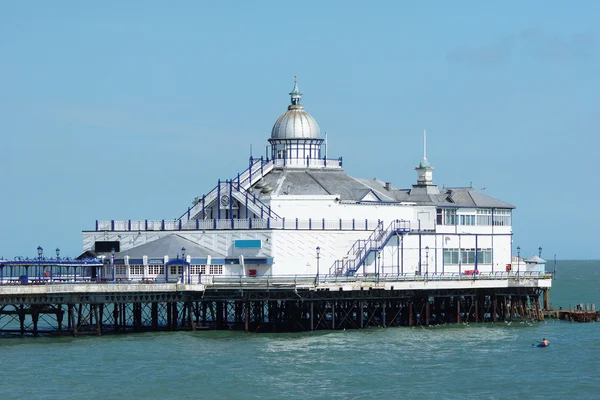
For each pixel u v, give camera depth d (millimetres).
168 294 176125
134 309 181500
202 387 136875
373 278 182250
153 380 140125
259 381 140250
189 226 197000
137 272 186250
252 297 177500
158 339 169875
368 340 172500
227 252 192375
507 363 155500
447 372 148125
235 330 180750
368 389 137125
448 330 187375
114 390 135000
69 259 182375
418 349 165375
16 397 131250
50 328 195375
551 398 134375
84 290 168750
